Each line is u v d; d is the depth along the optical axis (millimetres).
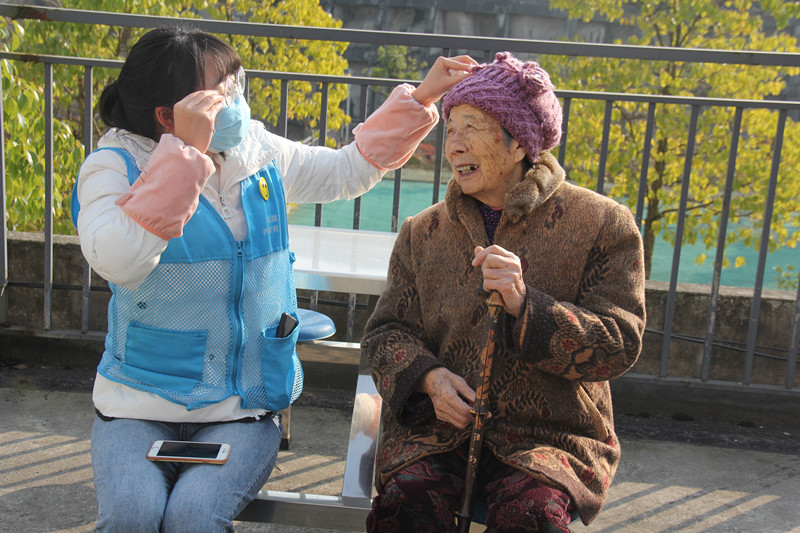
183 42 1758
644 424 3529
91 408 3311
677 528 2617
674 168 11062
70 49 8711
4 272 3764
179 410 1835
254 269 1874
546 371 1807
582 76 11336
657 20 11633
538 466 1736
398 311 2045
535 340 1742
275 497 1911
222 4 11266
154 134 1812
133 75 1767
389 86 3459
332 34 3375
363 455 2072
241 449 1808
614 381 3621
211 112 1652
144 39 1782
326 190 2199
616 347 1761
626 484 2918
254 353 1904
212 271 1809
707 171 11039
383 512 1775
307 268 2322
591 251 1863
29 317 3992
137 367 1837
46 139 3555
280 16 10930
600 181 3459
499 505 1723
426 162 17703
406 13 30672
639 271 1854
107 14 3355
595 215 1853
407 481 1780
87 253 1640
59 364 3777
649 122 3385
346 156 2211
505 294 1720
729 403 3582
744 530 2617
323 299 3965
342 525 1925
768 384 3750
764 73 11156
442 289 1966
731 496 2854
